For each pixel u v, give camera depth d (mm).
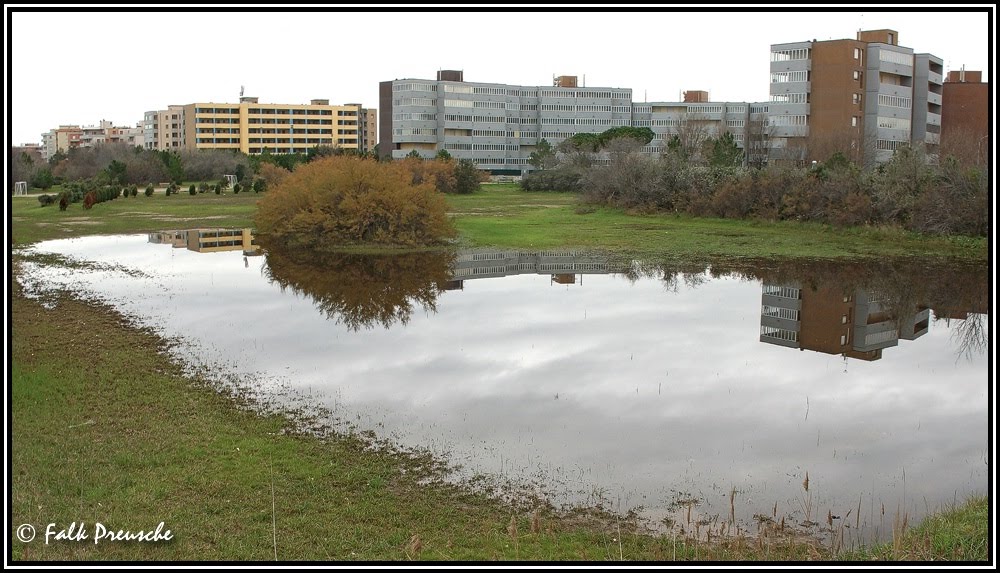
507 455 14008
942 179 44344
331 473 12961
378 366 19375
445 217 45594
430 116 143000
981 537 10250
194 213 60750
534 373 19031
